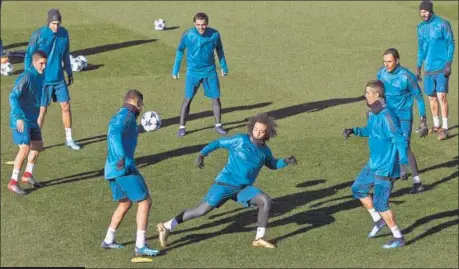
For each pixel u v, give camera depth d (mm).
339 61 66062
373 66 65000
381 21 77625
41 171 45344
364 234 38625
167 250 37031
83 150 48406
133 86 59750
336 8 82062
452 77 62688
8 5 81812
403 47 70125
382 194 37031
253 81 61125
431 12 51000
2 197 42219
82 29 73312
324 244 37688
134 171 36062
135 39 70688
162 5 83000
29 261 36125
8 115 54250
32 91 42156
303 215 40406
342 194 42625
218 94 50781
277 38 71812
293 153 47781
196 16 49469
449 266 35875
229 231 38750
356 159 47000
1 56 63438
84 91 58625
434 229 39188
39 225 39375
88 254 36750
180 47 50312
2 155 47594
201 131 51438
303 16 79062
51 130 51531
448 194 42969
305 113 54719
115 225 36938
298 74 62906
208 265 35750
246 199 36875
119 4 83188
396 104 43531
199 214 36531
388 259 36469
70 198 42156
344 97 58000
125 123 35750
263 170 45344
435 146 49625
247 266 35719
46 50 47688
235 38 71625
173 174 44938
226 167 36781
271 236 38344
